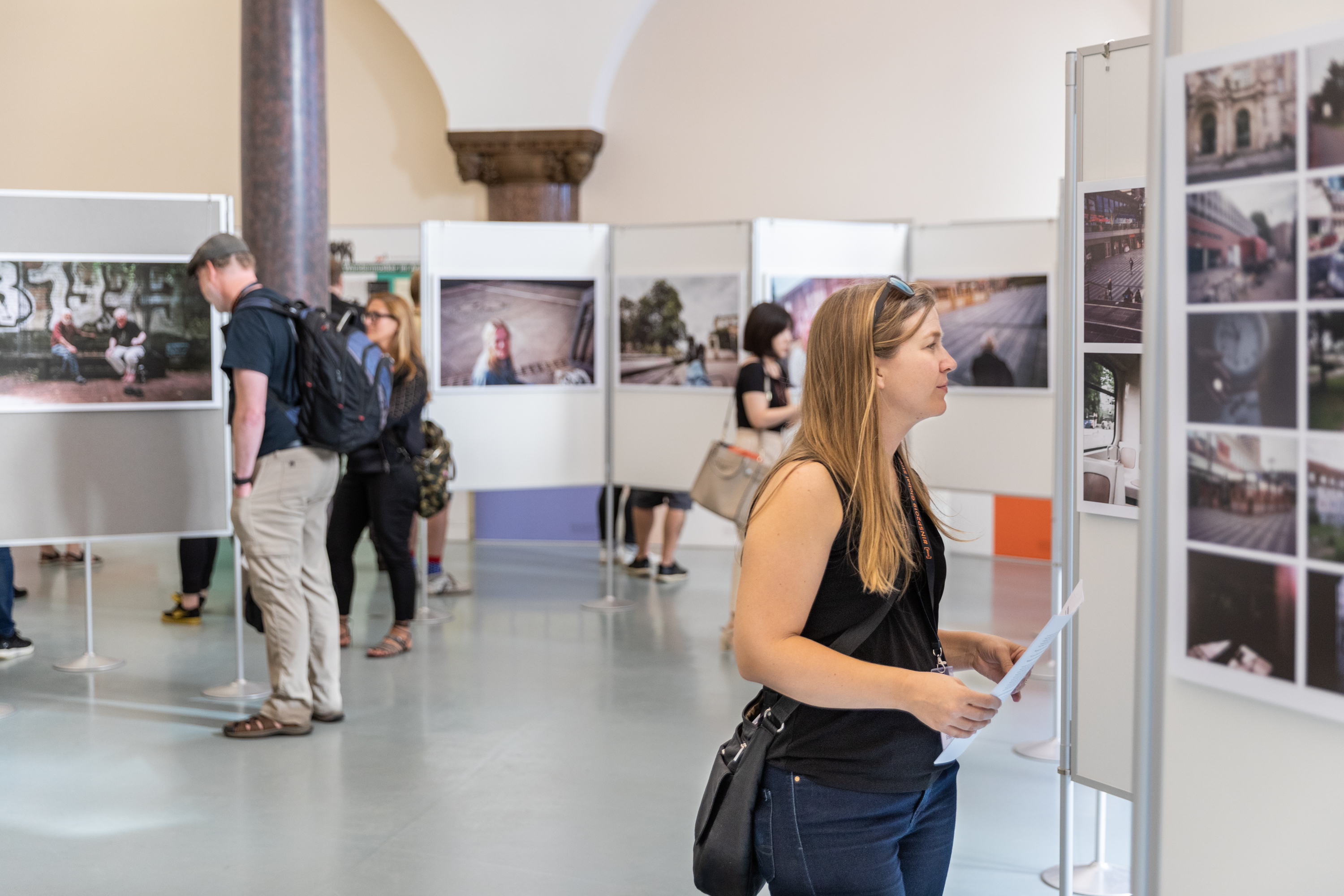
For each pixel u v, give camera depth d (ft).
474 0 29.22
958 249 21.53
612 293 22.63
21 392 15.92
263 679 18.06
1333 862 4.03
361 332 15.43
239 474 14.66
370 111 31.42
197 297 16.53
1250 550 4.18
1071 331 9.13
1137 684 4.68
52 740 15.15
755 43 29.66
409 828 12.39
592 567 27.35
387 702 16.90
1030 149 28.25
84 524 16.31
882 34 28.94
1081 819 12.85
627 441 22.76
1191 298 4.35
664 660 19.21
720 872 5.78
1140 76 8.61
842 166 29.43
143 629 21.11
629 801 13.21
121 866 11.41
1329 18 4.02
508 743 15.16
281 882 11.08
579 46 29.27
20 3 31.78
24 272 15.84
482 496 30.78
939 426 21.71
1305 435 3.97
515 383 22.43
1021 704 17.02
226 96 31.58
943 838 6.05
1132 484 8.75
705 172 30.19
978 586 25.09
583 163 30.04
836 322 5.73
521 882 11.12
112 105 31.89
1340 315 3.83
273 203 18.69
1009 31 28.17
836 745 5.60
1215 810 4.41
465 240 22.08
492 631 21.06
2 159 32.09
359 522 19.76
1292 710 4.13
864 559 5.50
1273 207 4.03
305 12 18.71
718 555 28.94
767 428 18.71
